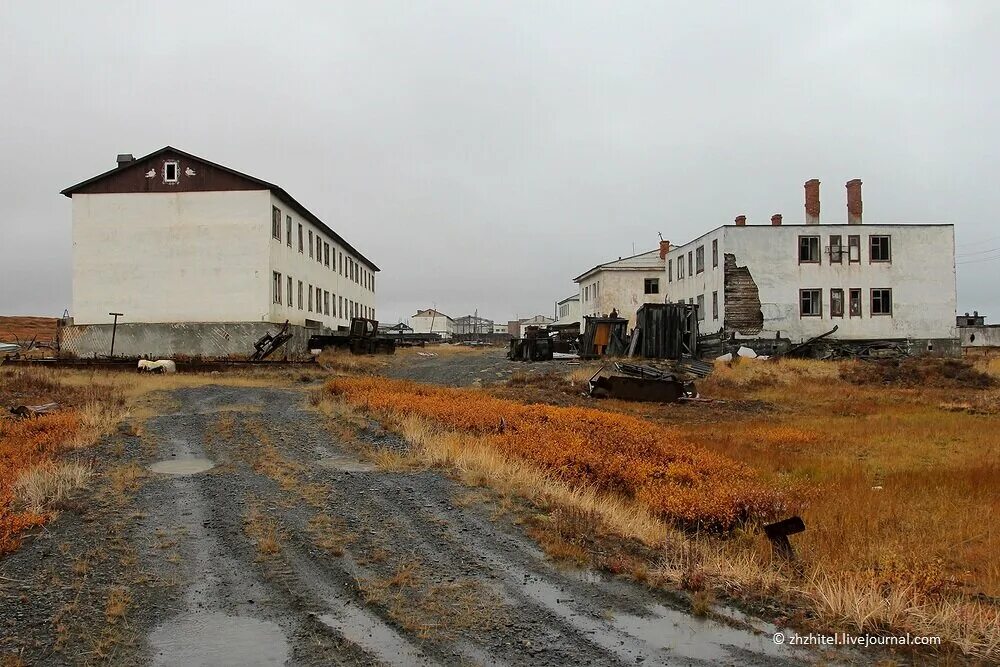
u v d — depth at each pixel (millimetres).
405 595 6184
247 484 9688
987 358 38219
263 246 34250
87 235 34406
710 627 5742
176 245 34312
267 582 6402
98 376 24062
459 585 6449
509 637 5461
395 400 17000
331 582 6445
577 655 5203
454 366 34750
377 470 10766
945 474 12766
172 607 5855
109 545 7148
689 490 10375
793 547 8266
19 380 20578
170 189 34438
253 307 34125
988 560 8094
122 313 34094
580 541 7734
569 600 6203
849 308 40406
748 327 39938
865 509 10172
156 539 7398
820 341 39812
